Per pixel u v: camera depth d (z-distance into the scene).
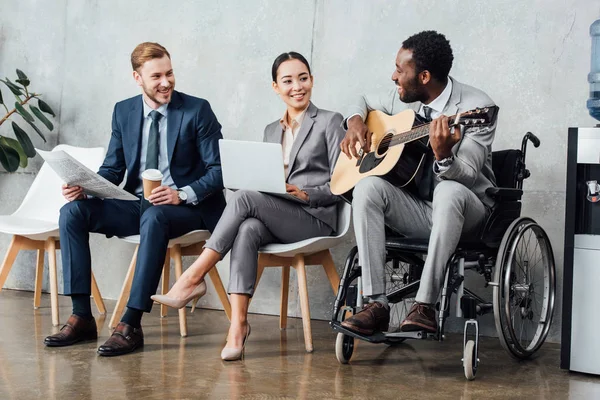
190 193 3.08
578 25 3.36
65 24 4.52
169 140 3.25
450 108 2.81
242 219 2.84
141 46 3.22
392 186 2.77
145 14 4.30
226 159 2.85
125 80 4.35
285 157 3.20
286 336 3.29
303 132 3.13
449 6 3.59
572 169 2.72
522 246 3.42
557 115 3.39
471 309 2.63
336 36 3.84
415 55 2.79
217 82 4.12
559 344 3.32
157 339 3.09
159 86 3.19
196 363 2.65
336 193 2.91
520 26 3.46
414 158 2.76
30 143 4.35
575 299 2.71
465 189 2.63
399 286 3.44
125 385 2.30
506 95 3.48
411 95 2.84
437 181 2.85
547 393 2.38
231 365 2.64
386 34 3.72
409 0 3.67
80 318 2.97
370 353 2.95
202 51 4.16
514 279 2.94
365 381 2.46
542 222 3.42
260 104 4.02
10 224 3.59
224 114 4.10
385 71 3.72
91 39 4.45
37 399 2.12
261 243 2.91
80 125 4.47
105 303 4.18
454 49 3.58
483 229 2.73
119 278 4.36
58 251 4.51
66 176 3.00
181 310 3.18
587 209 2.71
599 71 2.96
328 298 3.82
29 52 4.61
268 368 2.61
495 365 2.80
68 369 2.50
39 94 4.44
